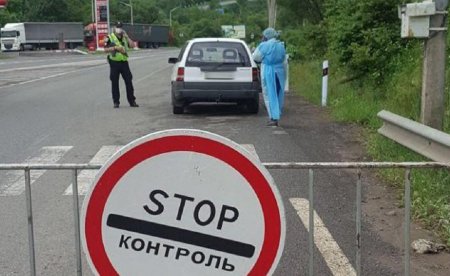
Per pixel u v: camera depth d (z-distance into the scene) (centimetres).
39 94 1872
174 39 11544
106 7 8069
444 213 566
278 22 3806
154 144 278
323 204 641
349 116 1191
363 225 573
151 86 2225
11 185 728
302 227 570
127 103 1623
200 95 1306
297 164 339
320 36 2297
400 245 521
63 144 995
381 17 1329
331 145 959
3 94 1873
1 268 480
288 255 499
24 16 11469
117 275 285
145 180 280
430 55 761
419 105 983
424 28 747
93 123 1234
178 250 283
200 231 282
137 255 284
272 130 1113
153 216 282
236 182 279
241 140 1009
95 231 284
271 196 279
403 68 1255
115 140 1030
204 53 1319
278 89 1160
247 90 1305
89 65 3825
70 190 702
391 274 461
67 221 593
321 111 1365
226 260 283
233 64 1304
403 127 710
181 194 280
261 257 282
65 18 11850
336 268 473
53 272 472
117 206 282
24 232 562
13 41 7500
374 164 342
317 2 2945
